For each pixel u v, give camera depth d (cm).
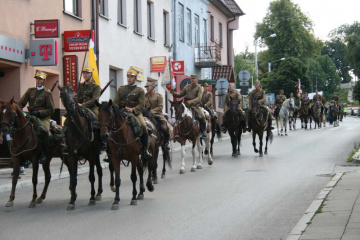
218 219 960
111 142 1102
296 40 8544
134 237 844
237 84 7831
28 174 1672
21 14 1920
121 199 1209
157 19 3297
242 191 1255
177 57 3616
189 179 1508
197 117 1725
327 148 2353
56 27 1939
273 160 1942
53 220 992
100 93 1227
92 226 931
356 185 1206
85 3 2417
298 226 838
